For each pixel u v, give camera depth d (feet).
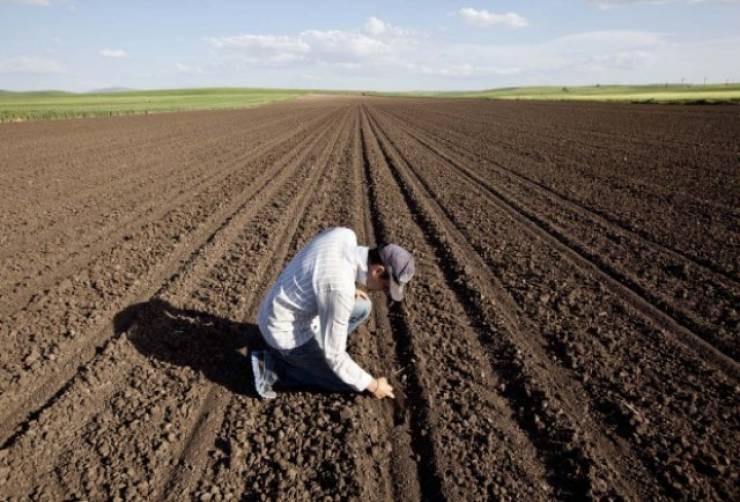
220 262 22.25
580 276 20.34
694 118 99.04
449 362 14.37
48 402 12.55
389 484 10.15
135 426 11.59
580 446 10.96
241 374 13.85
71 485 9.96
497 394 12.97
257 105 234.38
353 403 12.53
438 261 22.66
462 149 60.44
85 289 19.04
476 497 9.73
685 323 16.48
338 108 205.36
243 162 51.65
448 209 31.19
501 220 28.68
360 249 11.03
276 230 27.02
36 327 16.15
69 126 98.78
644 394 12.77
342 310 10.85
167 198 34.50
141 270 21.04
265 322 12.26
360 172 45.44
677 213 29.25
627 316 16.96
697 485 9.93
